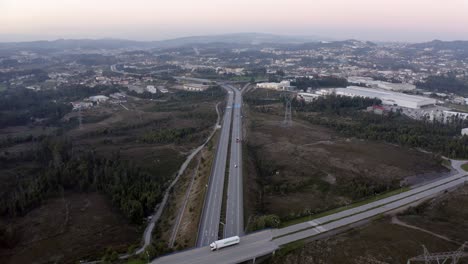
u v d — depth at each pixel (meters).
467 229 93.06
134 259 83.31
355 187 123.75
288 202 115.19
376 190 122.25
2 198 131.12
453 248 81.56
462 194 117.62
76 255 94.19
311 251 81.69
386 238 87.06
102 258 89.88
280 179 137.38
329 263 76.88
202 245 85.00
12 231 105.25
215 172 138.75
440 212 105.56
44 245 100.00
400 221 98.38
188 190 133.38
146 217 119.62
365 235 89.06
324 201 115.44
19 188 140.00
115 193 132.62
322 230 92.81
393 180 132.50
